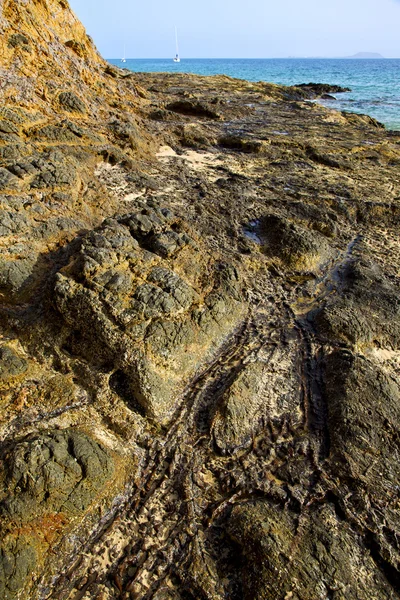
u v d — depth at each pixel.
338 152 14.55
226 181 11.01
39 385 4.99
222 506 4.31
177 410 5.19
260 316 6.82
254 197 10.35
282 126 17.88
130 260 5.86
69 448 4.30
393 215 10.52
